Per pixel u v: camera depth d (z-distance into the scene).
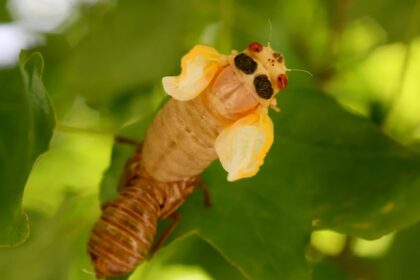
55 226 0.41
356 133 0.39
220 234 0.38
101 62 0.42
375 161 0.39
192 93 0.36
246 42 0.45
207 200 0.39
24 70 0.36
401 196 0.39
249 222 0.39
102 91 0.42
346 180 0.39
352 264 0.43
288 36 0.45
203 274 0.44
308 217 0.39
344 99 0.46
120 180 0.38
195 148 0.37
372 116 0.45
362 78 0.46
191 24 0.44
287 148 0.39
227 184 0.39
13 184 0.36
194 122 0.36
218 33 0.44
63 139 0.46
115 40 0.42
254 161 0.36
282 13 0.45
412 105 0.46
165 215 0.38
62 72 0.43
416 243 0.42
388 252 0.43
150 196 0.38
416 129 0.46
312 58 0.45
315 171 0.39
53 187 0.45
